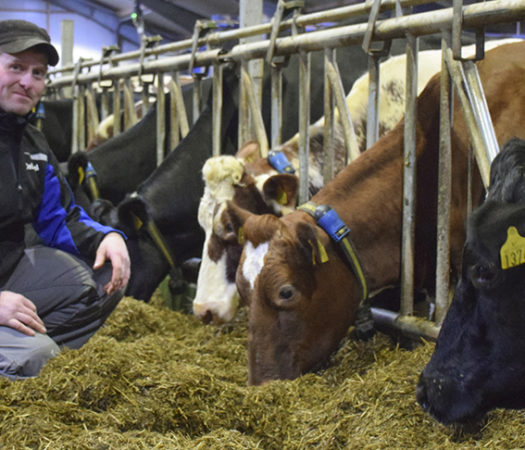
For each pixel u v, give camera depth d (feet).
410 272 11.25
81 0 67.51
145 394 8.33
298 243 10.00
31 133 11.02
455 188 11.19
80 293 10.84
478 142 10.30
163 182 16.05
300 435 8.44
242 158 14.21
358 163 11.31
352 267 10.48
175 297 18.28
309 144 14.30
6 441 7.23
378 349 11.23
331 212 10.43
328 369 10.96
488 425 7.62
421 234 11.58
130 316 14.48
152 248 15.58
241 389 9.00
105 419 7.87
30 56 9.98
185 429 8.14
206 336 14.23
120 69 21.35
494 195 6.40
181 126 18.39
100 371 8.49
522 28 26.35
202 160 16.58
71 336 11.11
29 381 8.39
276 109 14.92
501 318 6.40
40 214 11.23
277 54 14.39
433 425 7.91
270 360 10.01
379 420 8.18
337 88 13.10
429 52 15.97
